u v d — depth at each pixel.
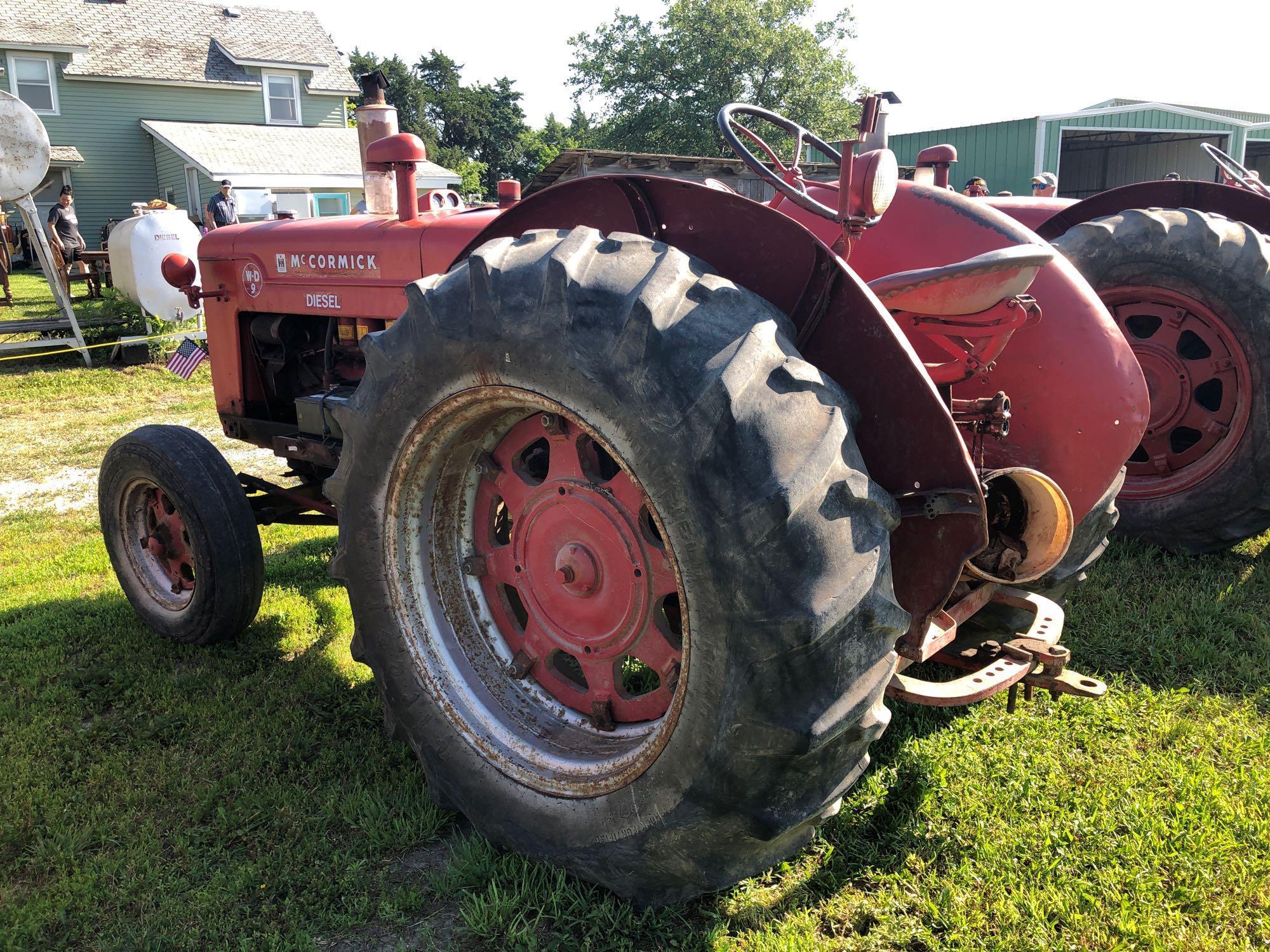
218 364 4.11
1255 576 3.96
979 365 2.12
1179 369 4.26
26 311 14.76
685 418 1.66
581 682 2.82
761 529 1.60
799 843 1.96
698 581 1.68
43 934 2.09
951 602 2.28
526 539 2.31
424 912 2.13
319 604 3.95
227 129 27.20
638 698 2.22
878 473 1.84
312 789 2.59
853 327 1.79
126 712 3.03
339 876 2.23
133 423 8.22
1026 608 2.59
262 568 3.44
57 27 26.62
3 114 10.37
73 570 4.52
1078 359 2.27
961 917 2.03
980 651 2.42
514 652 2.44
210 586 3.33
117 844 2.38
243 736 2.87
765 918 2.07
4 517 5.57
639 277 1.79
